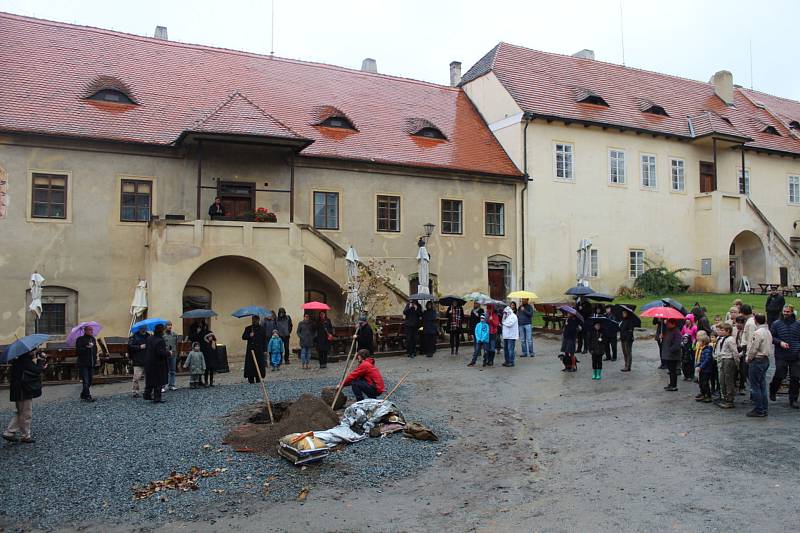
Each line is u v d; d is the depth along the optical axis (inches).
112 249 911.7
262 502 350.9
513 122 1248.2
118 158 921.5
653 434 459.5
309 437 415.8
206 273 938.1
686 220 1418.6
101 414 541.6
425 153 1157.7
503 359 812.0
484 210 1193.4
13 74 938.1
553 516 321.7
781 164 1563.7
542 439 459.5
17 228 863.7
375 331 880.3
